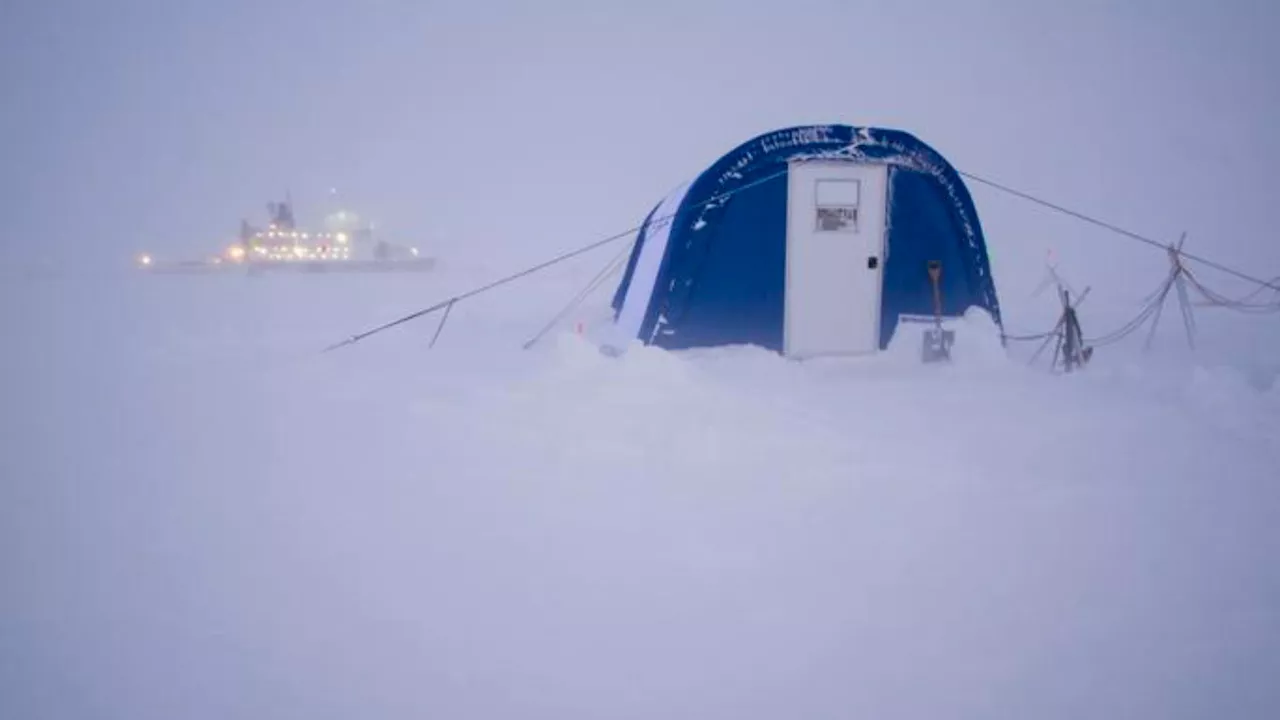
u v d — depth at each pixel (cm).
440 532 336
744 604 266
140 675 220
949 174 761
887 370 715
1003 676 219
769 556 307
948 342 750
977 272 788
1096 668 222
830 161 744
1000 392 621
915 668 224
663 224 852
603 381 635
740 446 464
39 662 226
